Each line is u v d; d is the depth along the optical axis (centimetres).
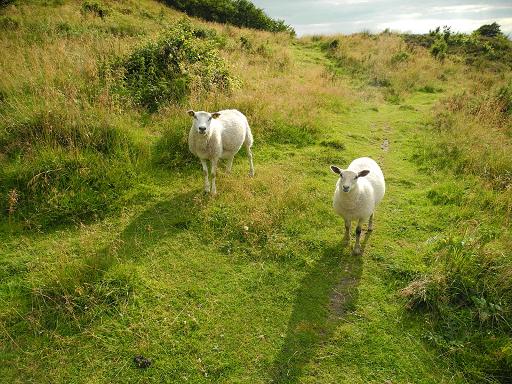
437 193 790
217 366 454
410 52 2223
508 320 502
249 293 553
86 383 430
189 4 2758
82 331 481
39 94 880
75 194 688
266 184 782
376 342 490
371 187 614
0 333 469
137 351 464
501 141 991
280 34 2519
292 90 1316
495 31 2855
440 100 1447
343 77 1800
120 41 1284
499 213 716
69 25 1555
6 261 572
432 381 450
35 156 724
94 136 793
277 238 648
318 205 739
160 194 746
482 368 455
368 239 669
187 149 862
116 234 640
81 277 529
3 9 1650
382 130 1185
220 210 702
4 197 664
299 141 1009
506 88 1341
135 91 1017
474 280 539
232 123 765
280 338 491
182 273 576
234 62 1472
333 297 554
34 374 434
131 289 536
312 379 447
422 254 619
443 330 505
